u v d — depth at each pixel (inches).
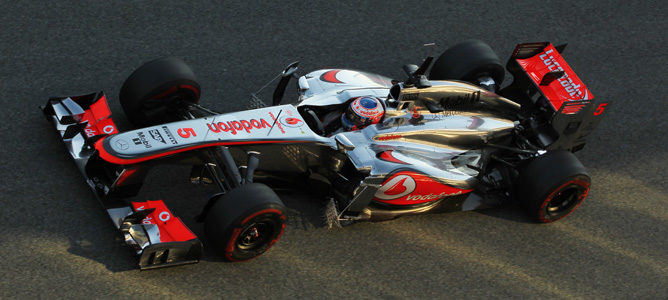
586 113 1176.2
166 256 919.0
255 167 976.9
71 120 1106.1
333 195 1101.1
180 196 1087.6
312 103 1138.0
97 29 1512.1
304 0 1713.8
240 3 1669.5
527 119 1250.0
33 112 1242.0
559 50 1301.7
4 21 1488.7
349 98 1149.1
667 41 1722.4
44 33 1473.9
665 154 1375.5
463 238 1107.9
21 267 932.0
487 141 1225.4
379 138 1108.5
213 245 935.7
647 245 1145.4
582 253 1110.4
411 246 1072.2
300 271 991.0
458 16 1734.7
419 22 1692.9
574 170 1095.6
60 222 1012.5
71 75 1365.7
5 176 1083.3
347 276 995.9
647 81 1577.3
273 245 998.4
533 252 1099.3
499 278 1035.3
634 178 1301.7
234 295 934.4
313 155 1075.9
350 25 1647.4
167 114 1187.3
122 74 1391.5
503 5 1801.2
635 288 1052.5
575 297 1020.5
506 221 1160.8
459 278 1023.6
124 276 936.9
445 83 1176.2
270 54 1507.1
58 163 1126.4
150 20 1567.4
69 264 944.3
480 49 1300.4
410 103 1130.7
